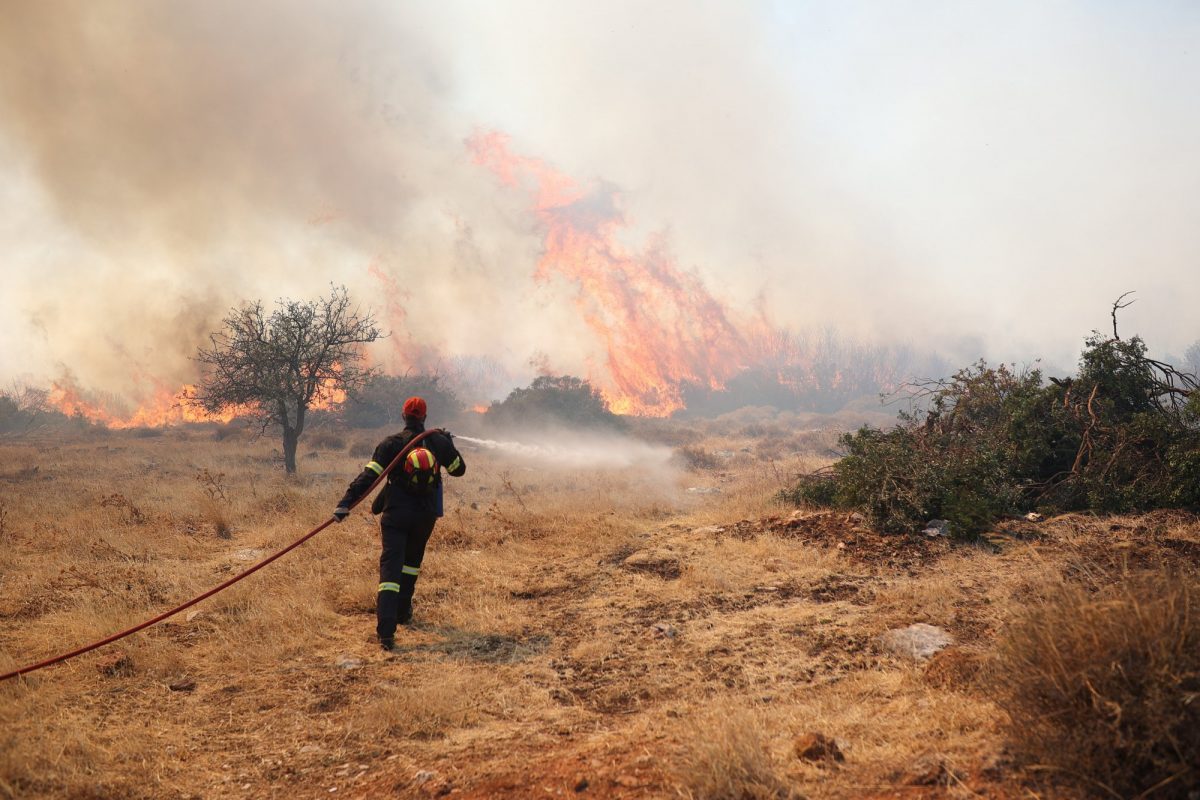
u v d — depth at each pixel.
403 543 6.02
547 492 14.61
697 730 3.67
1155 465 9.12
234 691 4.88
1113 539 7.59
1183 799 2.66
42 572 7.58
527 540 9.38
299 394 18.88
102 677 5.01
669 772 3.39
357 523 10.10
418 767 3.83
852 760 3.43
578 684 4.99
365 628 6.21
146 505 12.31
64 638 5.71
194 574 7.70
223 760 3.95
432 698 4.62
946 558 7.47
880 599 6.28
